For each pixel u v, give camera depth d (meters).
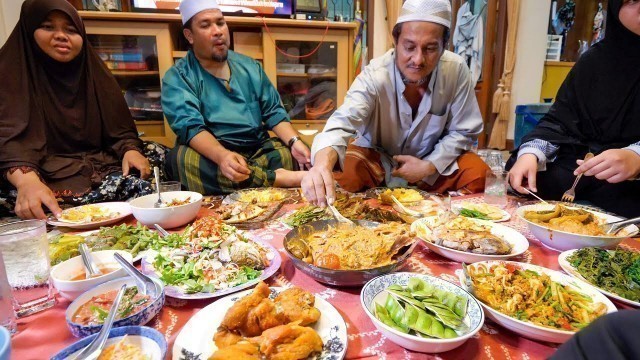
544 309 0.67
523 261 0.92
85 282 0.75
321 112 3.28
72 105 1.93
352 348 0.63
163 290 0.73
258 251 0.89
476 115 1.90
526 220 1.06
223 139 2.17
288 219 1.21
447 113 1.88
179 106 2.02
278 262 0.89
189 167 1.84
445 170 1.81
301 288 0.76
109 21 2.62
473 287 0.71
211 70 2.20
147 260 0.90
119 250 0.93
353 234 0.94
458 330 0.61
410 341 0.58
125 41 2.73
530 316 0.65
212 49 2.07
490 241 0.91
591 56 1.78
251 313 0.62
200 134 1.92
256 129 2.26
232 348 0.55
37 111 1.78
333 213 1.09
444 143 1.84
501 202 1.40
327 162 1.30
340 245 0.89
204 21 2.02
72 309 0.68
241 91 2.23
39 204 1.32
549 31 4.80
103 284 0.75
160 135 3.00
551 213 1.12
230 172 1.70
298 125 3.26
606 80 1.70
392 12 4.02
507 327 0.64
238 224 1.17
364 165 1.89
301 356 0.56
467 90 1.86
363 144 2.08
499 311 0.66
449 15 1.47
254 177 1.82
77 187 1.74
